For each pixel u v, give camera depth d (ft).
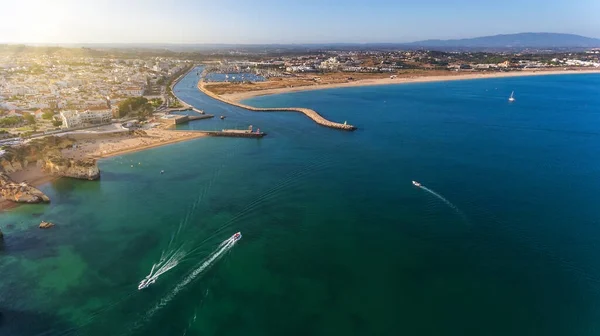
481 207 341.00
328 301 226.17
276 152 520.01
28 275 246.47
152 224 312.71
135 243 284.20
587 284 237.86
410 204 348.38
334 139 594.65
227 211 336.08
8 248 277.44
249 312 217.56
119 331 203.00
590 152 509.35
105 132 579.89
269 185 395.34
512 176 416.46
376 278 245.86
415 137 600.80
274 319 212.43
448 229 303.27
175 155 504.43
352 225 311.06
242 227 308.19
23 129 562.25
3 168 409.49
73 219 321.52
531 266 255.91
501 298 226.99
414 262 261.85
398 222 315.37
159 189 385.91
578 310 217.36
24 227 308.40
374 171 436.76
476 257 266.36
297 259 265.95
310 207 344.08
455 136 604.49
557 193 369.30
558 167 446.19
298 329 205.77
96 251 273.95
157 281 241.55
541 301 224.33
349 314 216.13
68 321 208.85
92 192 378.32
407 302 224.94
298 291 234.17
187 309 219.00
